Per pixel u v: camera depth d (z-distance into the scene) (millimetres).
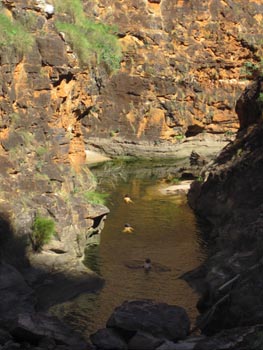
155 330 18672
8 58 26031
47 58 28344
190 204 36719
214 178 35031
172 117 58062
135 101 57125
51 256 25172
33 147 27297
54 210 26188
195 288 24125
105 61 41812
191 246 29219
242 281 20750
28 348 17734
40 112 28016
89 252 27875
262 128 34562
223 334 18109
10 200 25172
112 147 57031
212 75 60719
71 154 33438
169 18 59125
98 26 43719
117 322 18812
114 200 37938
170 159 56562
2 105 25641
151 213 34906
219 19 60625
